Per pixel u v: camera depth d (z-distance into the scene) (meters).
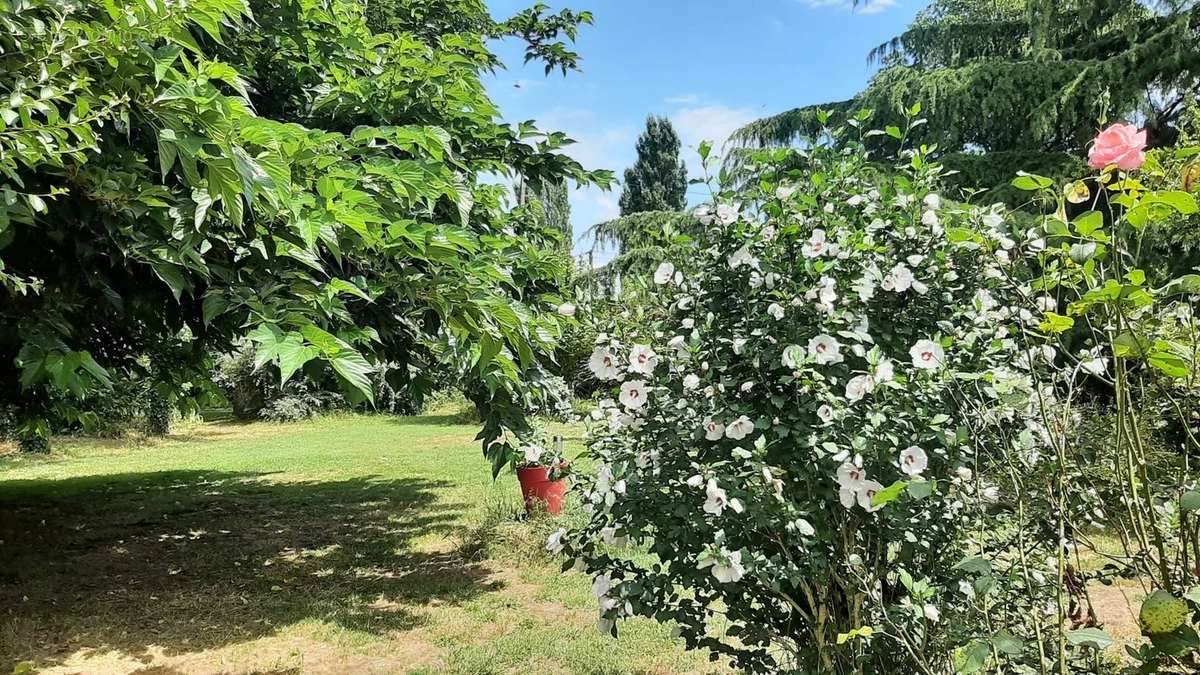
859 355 1.92
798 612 2.19
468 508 7.36
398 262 3.14
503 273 3.18
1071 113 8.46
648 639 3.71
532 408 4.70
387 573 5.23
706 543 2.05
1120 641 3.00
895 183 2.27
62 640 3.99
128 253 2.53
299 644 3.92
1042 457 1.85
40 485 9.53
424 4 6.15
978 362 1.96
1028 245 2.05
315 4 4.17
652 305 2.39
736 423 1.94
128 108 2.17
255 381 17.41
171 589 4.93
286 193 2.33
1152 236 3.34
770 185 2.24
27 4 2.03
